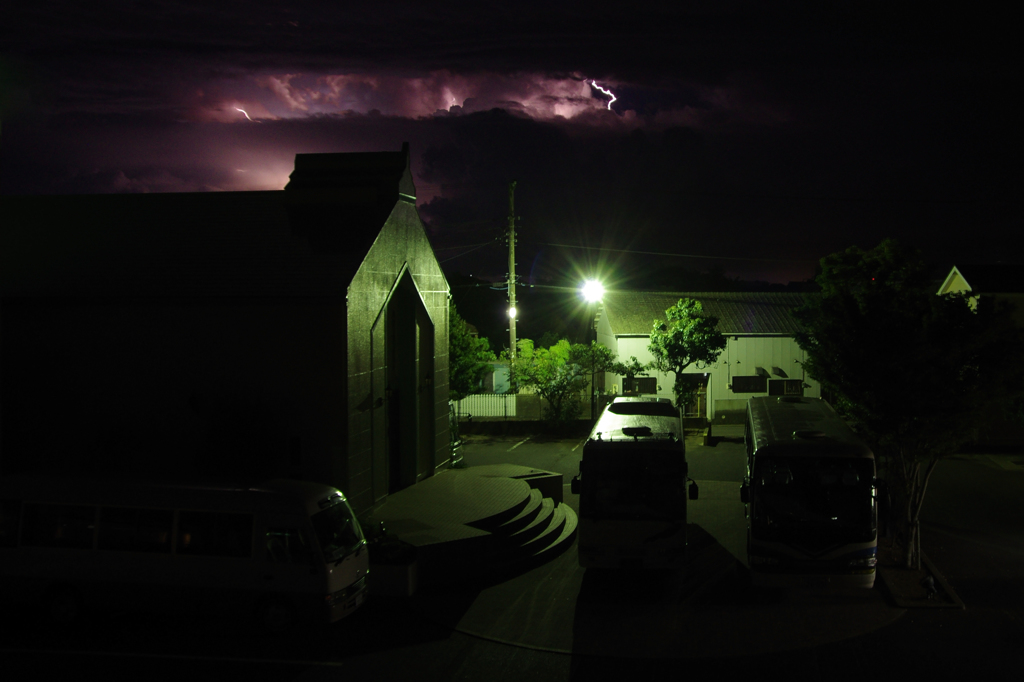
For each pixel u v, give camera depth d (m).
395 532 15.29
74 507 12.65
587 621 12.79
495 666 11.10
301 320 15.88
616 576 15.16
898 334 14.27
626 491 14.25
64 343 16.81
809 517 13.34
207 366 16.28
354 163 18.70
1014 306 14.44
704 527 18.80
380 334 17.84
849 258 18.33
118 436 16.44
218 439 15.37
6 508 12.80
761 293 38.81
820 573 13.20
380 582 13.71
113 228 18.72
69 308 16.77
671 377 34.88
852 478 13.31
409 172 19.41
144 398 16.53
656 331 31.52
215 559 12.14
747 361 34.84
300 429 15.92
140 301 16.34
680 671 10.93
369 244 16.98
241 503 12.20
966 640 11.87
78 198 20.12
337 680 10.55
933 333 14.19
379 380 17.77
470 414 35.06
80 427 16.77
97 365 16.69
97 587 12.42
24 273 17.48
